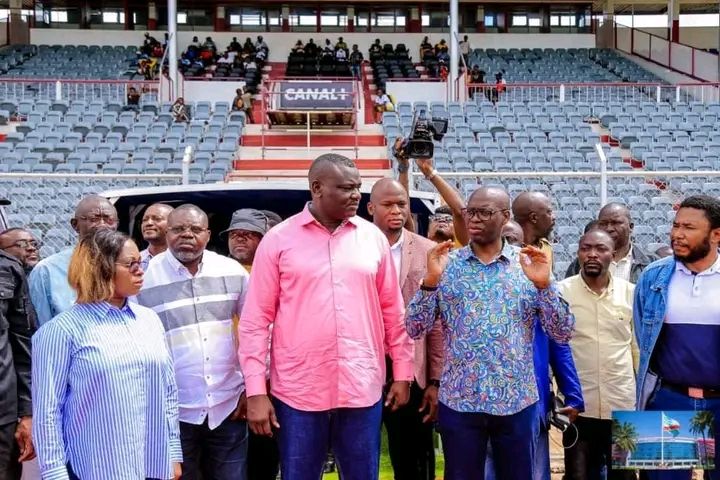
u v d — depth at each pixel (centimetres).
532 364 375
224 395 395
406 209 447
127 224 561
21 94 2250
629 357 455
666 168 1529
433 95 2423
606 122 1948
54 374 327
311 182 369
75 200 1012
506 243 385
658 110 2069
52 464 321
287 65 2806
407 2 3125
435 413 425
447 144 1645
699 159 1598
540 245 486
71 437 330
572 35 3098
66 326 333
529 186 1120
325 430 366
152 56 2692
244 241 475
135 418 336
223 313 403
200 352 394
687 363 388
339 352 363
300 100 1836
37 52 2833
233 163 1670
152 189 526
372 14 3161
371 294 374
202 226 401
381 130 2039
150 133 1777
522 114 1966
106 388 330
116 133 1722
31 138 1698
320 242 371
